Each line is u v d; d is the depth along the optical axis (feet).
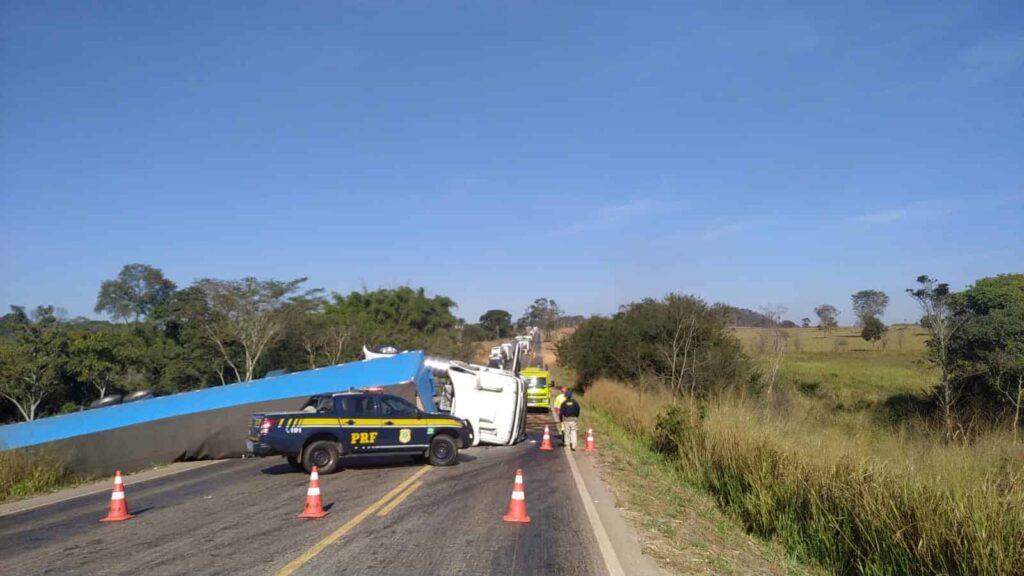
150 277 174.81
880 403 91.86
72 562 27.25
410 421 54.80
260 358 141.08
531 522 34.71
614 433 86.12
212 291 132.36
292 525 33.55
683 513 40.98
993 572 26.03
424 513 36.60
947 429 46.50
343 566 26.35
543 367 244.63
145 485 47.78
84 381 121.29
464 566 26.61
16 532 32.94
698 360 110.01
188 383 134.51
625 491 45.60
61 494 44.91
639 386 110.52
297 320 141.08
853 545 32.89
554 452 66.59
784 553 35.37
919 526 29.68
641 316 127.95
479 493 43.01
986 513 27.58
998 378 70.08
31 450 49.55
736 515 43.14
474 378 72.02
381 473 51.88
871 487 34.17
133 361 129.18
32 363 112.47
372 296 209.56
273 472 52.85
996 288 81.66
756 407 65.31
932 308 82.53
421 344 183.42
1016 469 30.81
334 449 52.08
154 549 29.09
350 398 53.78
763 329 121.70
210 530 32.55
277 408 63.26
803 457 41.75
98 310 172.65
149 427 57.26
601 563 27.45
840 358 168.35
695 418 63.67
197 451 59.62
